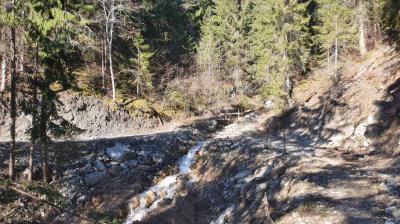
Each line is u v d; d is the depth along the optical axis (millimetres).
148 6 45156
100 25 37562
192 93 41438
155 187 23250
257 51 42219
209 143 26781
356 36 33688
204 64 44188
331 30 34531
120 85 39688
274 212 13922
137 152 25969
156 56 45625
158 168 25484
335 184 14273
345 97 25641
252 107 42031
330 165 17219
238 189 18891
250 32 47062
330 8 34656
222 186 20312
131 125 34906
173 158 26766
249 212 15672
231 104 42500
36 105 18984
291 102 36156
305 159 18688
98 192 22312
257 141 25297
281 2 36469
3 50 18328
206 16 54250
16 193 7680
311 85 37656
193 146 28828
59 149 21375
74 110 32438
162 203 21062
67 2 20062
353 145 21000
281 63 36281
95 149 25016
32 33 17875
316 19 46219
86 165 23641
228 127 36094
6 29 17922
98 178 23312
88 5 32844
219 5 47969
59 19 17453
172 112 39219
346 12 33156
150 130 35219
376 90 22938
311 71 41688
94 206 21500
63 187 21922
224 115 39969
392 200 11969
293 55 38906
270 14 37594
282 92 35188
